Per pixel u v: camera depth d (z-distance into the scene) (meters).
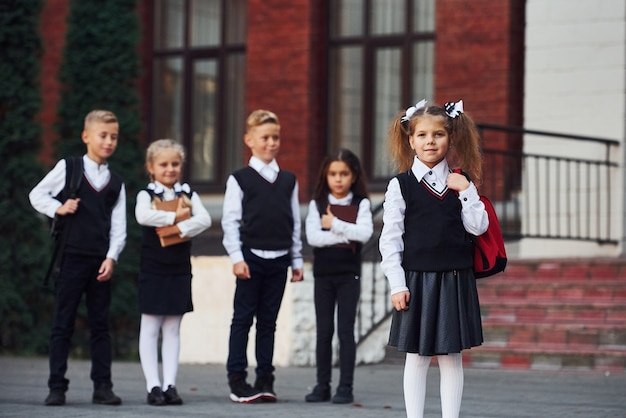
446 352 9.20
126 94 20.11
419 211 9.38
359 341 17.14
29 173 19.70
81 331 20.08
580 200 20.16
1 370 16.70
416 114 9.41
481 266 9.46
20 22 19.55
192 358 18.30
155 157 13.02
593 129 20.08
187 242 12.92
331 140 24.84
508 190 21.91
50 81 26.75
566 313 16.86
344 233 12.90
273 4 24.84
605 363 15.80
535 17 20.59
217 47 26.53
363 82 24.62
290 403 12.84
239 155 26.31
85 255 12.54
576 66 20.22
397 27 24.41
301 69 24.55
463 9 22.78
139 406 12.43
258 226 13.05
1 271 19.78
